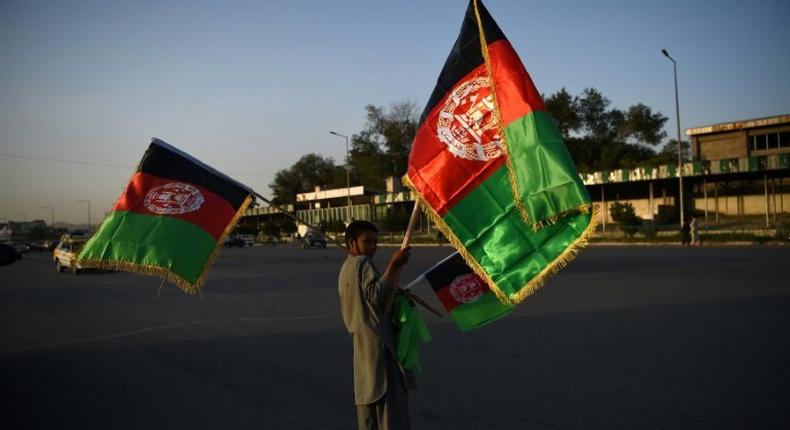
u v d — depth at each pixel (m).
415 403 5.02
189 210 3.83
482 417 4.61
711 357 6.04
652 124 62.03
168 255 3.74
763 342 6.58
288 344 7.65
